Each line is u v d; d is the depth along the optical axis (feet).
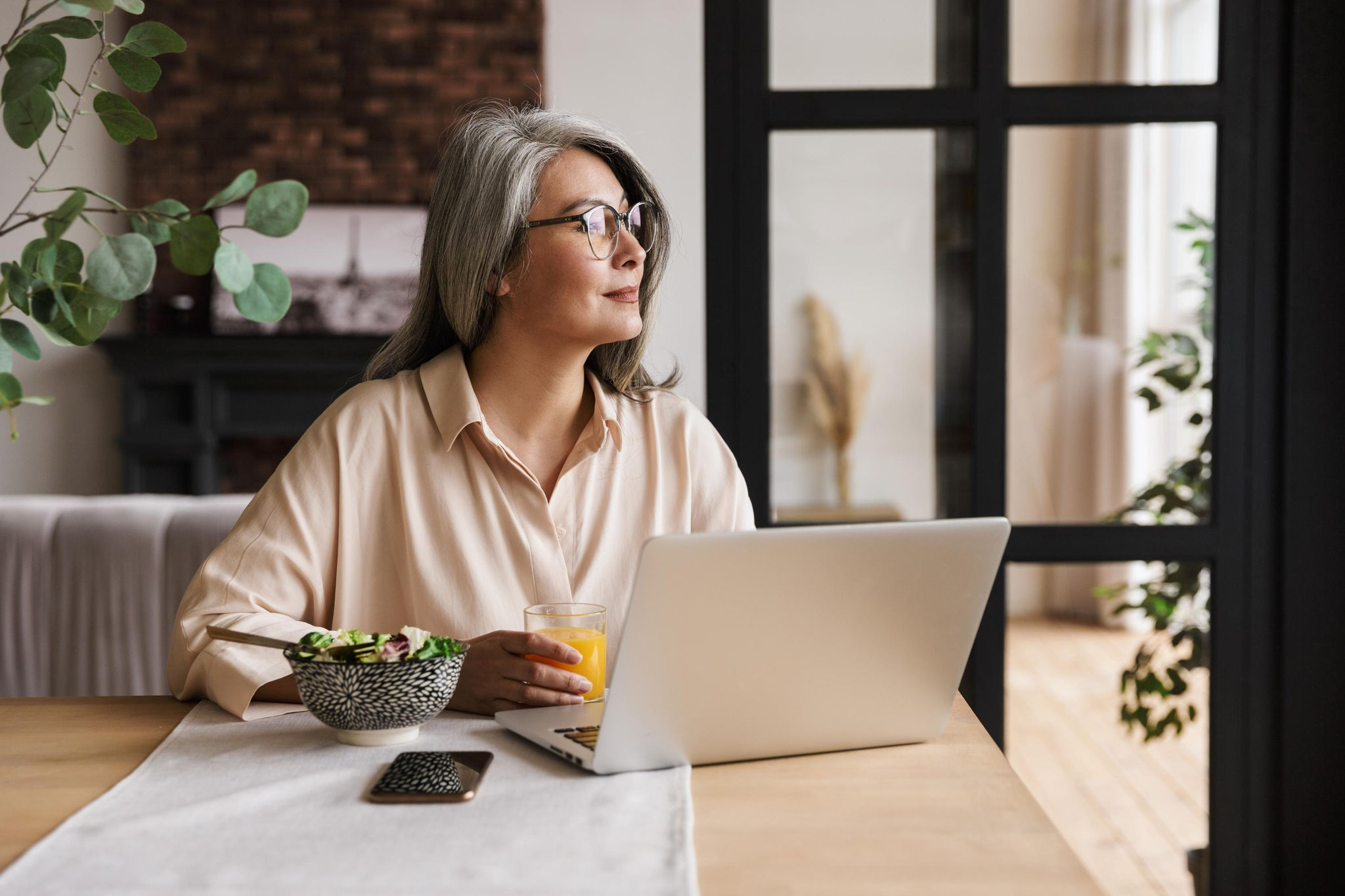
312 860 2.50
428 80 18.58
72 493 18.49
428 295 4.71
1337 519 6.36
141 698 3.95
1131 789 6.59
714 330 6.49
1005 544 3.27
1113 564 6.52
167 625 6.22
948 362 6.55
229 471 18.58
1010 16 6.34
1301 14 6.20
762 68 6.37
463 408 4.40
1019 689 6.62
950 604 3.26
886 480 6.61
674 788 2.96
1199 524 6.50
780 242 6.51
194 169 18.53
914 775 3.14
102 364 18.45
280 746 3.28
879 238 6.50
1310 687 6.42
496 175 4.34
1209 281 6.48
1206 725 6.57
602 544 4.55
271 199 3.06
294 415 18.38
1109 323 6.49
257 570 4.16
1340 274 6.28
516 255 4.36
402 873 2.43
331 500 4.34
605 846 2.57
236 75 18.56
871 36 6.38
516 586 4.38
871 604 3.15
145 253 3.02
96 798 2.94
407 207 18.67
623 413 4.80
